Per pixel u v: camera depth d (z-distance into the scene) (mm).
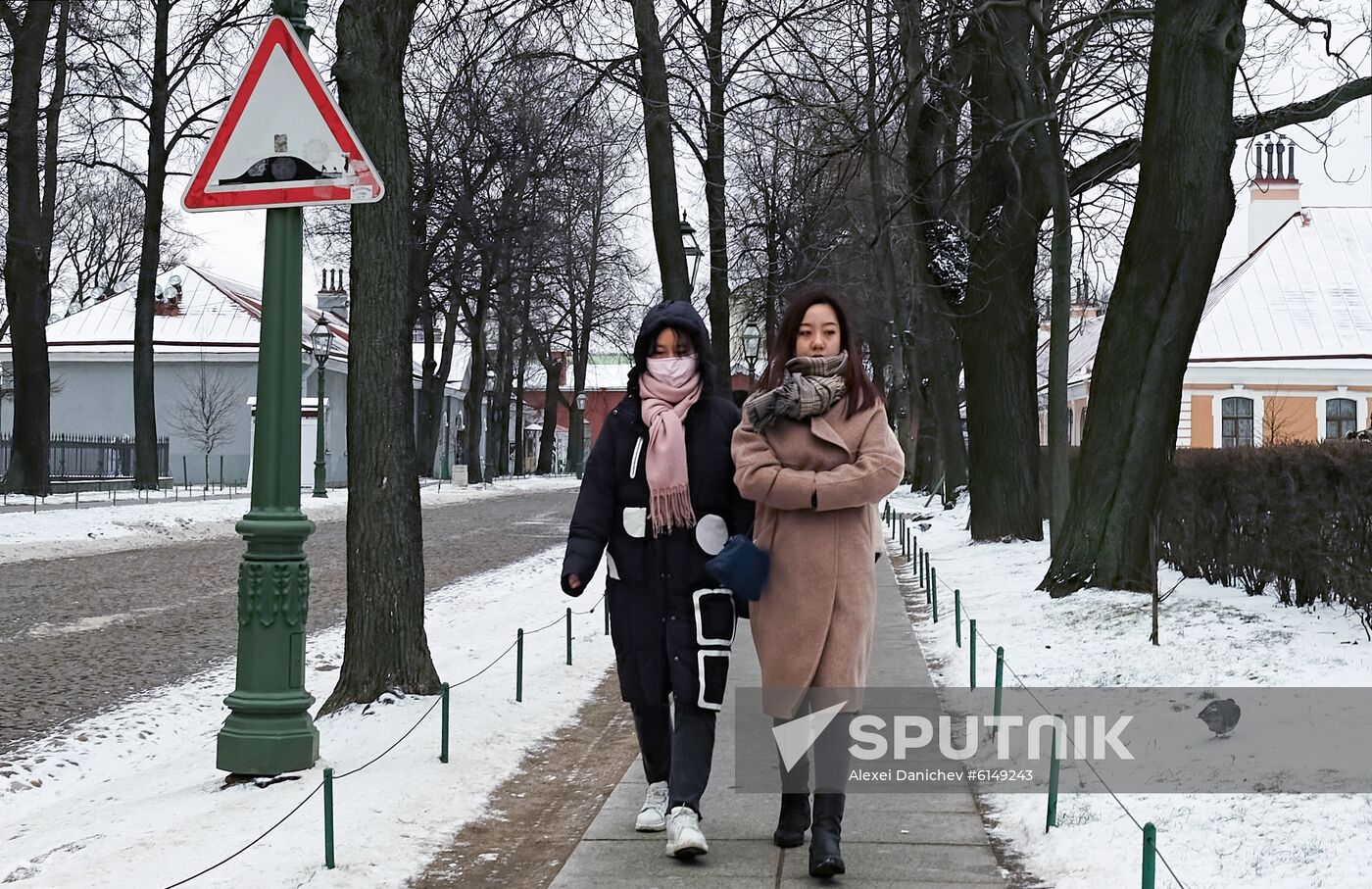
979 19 17781
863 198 34188
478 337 60219
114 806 7602
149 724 10859
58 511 31359
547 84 19062
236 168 7617
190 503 37406
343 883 5633
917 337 40781
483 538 31359
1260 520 11211
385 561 9703
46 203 37438
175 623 16547
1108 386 14094
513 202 38750
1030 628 12258
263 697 7430
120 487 46344
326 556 25875
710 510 5711
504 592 19719
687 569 5691
